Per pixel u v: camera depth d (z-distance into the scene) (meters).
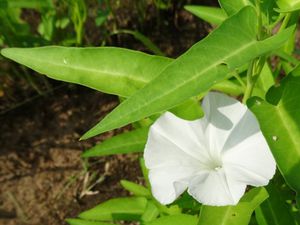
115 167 0.31
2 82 0.32
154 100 0.12
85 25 0.34
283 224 0.17
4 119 0.32
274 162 0.14
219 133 0.14
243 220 0.15
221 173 0.14
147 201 0.21
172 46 0.34
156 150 0.15
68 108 0.33
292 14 0.15
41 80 0.32
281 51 0.20
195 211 0.19
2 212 0.30
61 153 0.31
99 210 0.23
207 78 0.12
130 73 0.16
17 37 0.30
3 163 0.31
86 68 0.16
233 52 0.12
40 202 0.30
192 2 0.35
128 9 0.35
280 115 0.14
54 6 0.31
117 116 0.12
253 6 0.14
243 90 0.17
